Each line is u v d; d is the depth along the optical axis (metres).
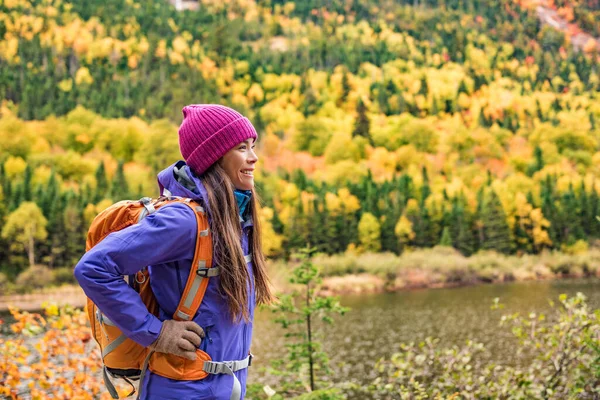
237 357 1.82
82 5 151.12
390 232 77.69
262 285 1.98
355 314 36.44
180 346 1.67
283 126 128.12
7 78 123.75
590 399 5.56
